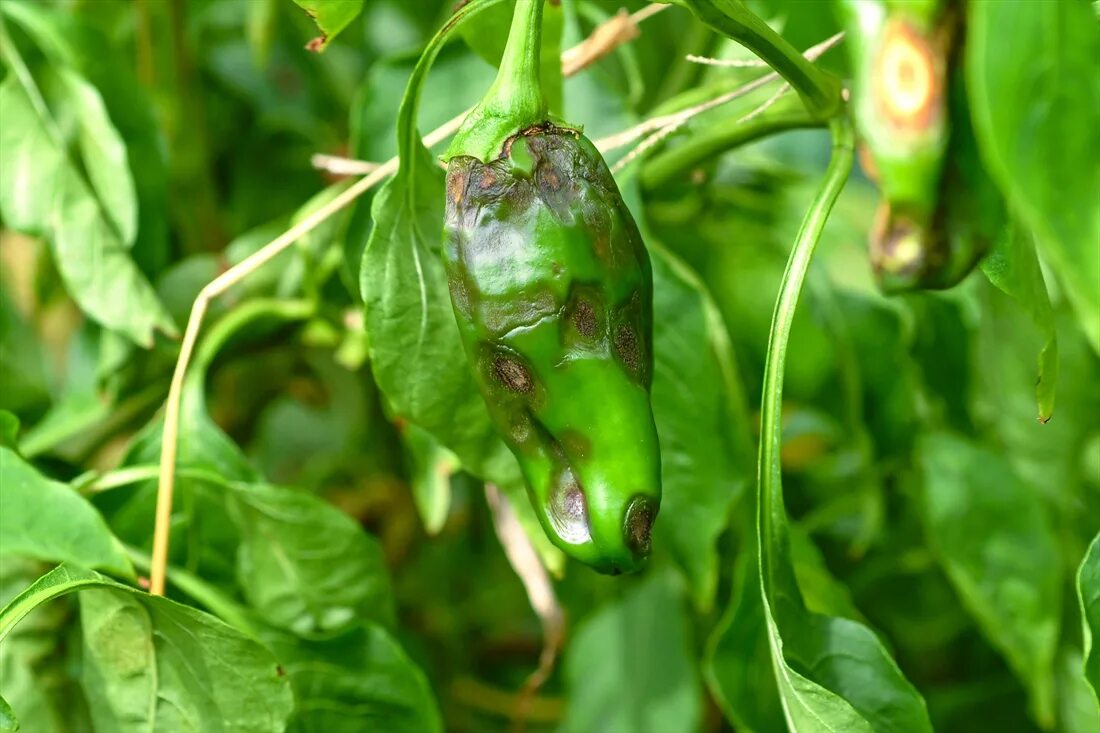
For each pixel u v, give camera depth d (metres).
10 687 0.63
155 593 0.60
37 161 0.69
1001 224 0.48
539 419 0.51
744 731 0.59
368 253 0.57
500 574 1.00
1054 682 0.73
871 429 0.78
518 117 0.50
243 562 0.64
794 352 0.87
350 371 0.86
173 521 0.65
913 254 0.47
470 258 0.50
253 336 0.74
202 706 0.58
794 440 0.92
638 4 0.81
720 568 0.81
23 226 0.69
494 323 0.50
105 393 0.72
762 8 0.65
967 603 0.71
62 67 0.70
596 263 0.50
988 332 0.75
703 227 0.81
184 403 0.67
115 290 0.68
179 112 0.85
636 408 0.50
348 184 0.72
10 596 0.63
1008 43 0.44
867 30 0.47
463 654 1.00
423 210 0.57
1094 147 0.44
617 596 0.90
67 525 0.59
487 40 0.58
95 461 0.82
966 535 0.71
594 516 0.50
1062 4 0.44
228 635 0.57
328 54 0.95
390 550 0.92
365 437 0.93
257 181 0.95
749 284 0.87
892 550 0.88
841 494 0.90
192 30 0.93
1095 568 0.53
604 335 0.50
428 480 0.68
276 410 1.08
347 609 0.65
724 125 0.63
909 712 0.55
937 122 0.46
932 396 0.78
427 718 0.62
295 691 0.61
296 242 0.72
